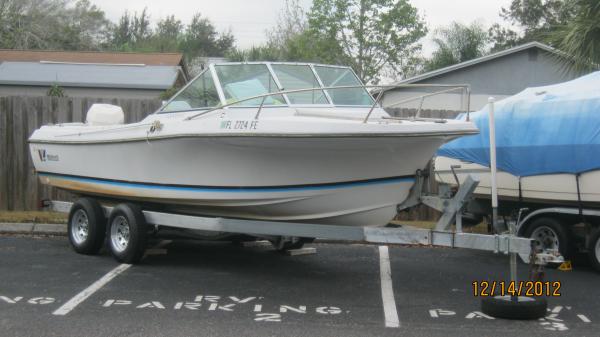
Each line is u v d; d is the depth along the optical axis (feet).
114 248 31.71
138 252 30.73
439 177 37.09
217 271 30.09
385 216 26.55
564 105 31.45
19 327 20.85
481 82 82.64
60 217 41.78
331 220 26.94
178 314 22.74
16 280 27.45
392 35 110.32
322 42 111.45
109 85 78.64
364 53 111.14
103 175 33.45
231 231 27.68
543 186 32.24
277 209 27.27
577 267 33.01
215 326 21.34
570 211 31.45
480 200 35.58
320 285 27.71
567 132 30.96
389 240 25.11
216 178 27.81
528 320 22.63
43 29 149.89
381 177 25.32
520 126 32.83
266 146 25.38
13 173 44.60
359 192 25.58
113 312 22.80
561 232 31.73
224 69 29.96
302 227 26.30
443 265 32.55
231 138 25.91
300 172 25.68
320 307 24.07
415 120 26.00
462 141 35.42
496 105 34.32
